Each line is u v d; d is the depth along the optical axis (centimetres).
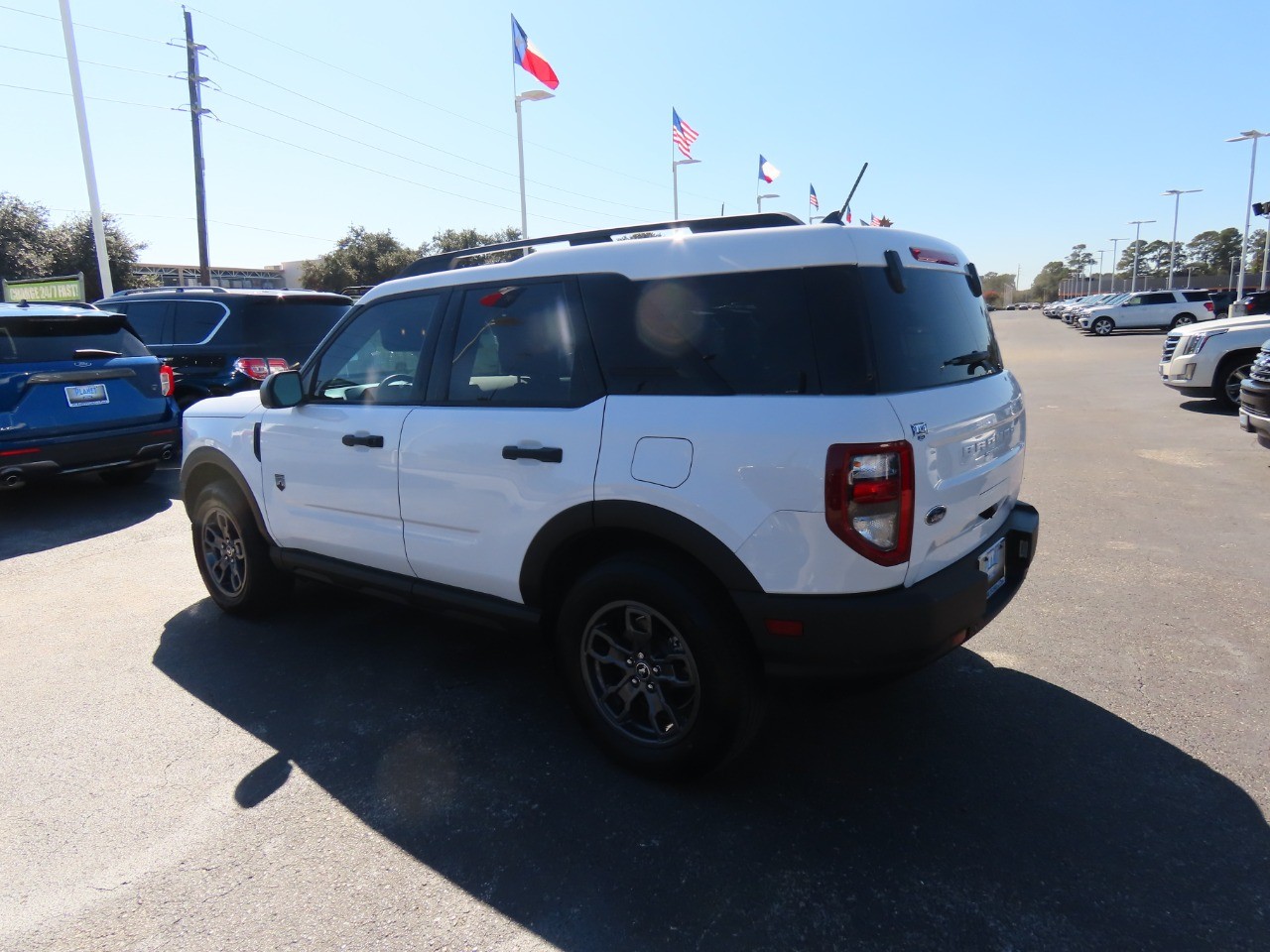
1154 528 598
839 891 241
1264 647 396
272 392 385
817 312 258
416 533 355
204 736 339
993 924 226
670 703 294
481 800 291
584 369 300
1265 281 3928
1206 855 253
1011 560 336
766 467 254
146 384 776
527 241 349
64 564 589
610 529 291
